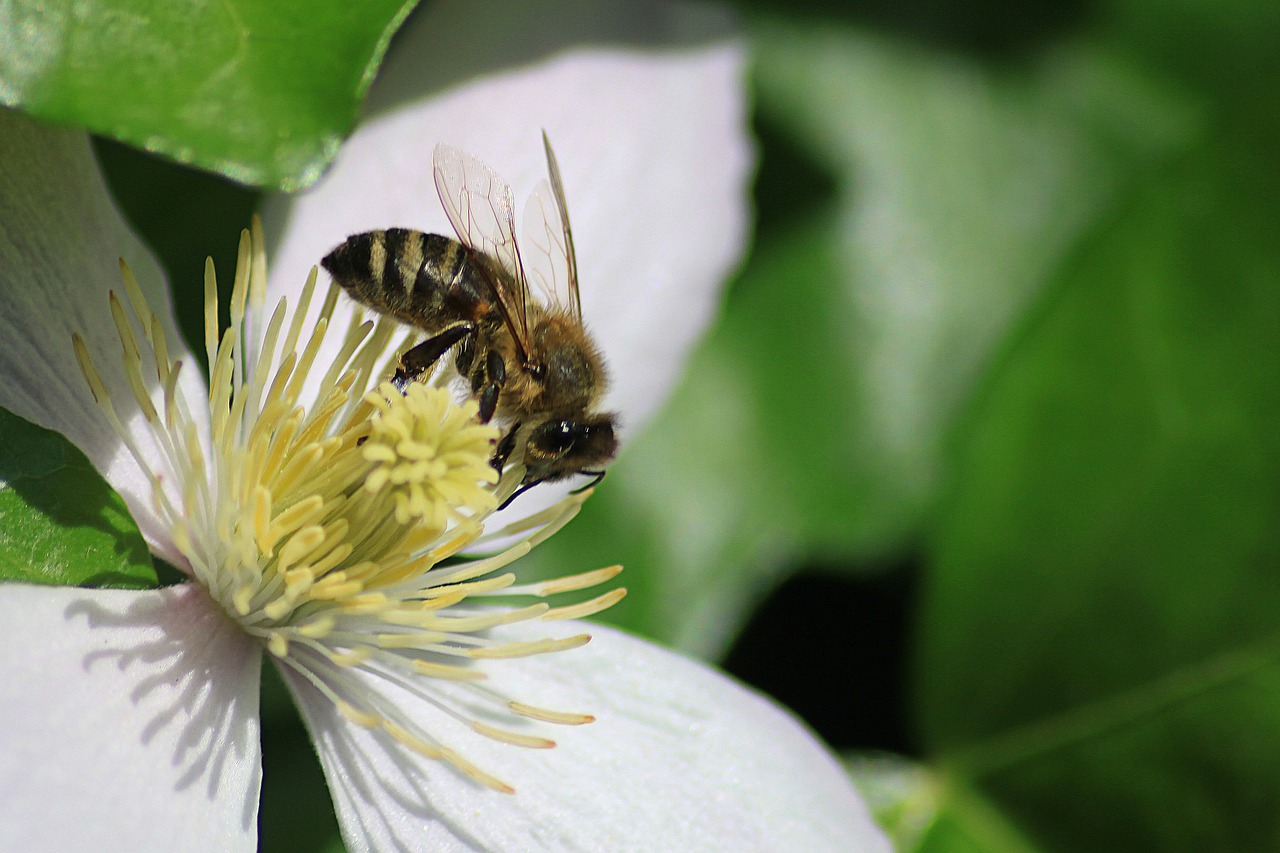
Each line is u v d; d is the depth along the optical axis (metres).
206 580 0.15
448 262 0.15
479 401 0.15
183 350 0.15
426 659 0.15
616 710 0.15
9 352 0.14
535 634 0.15
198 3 0.14
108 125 0.14
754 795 0.15
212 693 0.14
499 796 0.15
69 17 0.14
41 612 0.14
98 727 0.14
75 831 0.14
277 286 0.15
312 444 0.15
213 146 0.14
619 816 0.15
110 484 0.14
